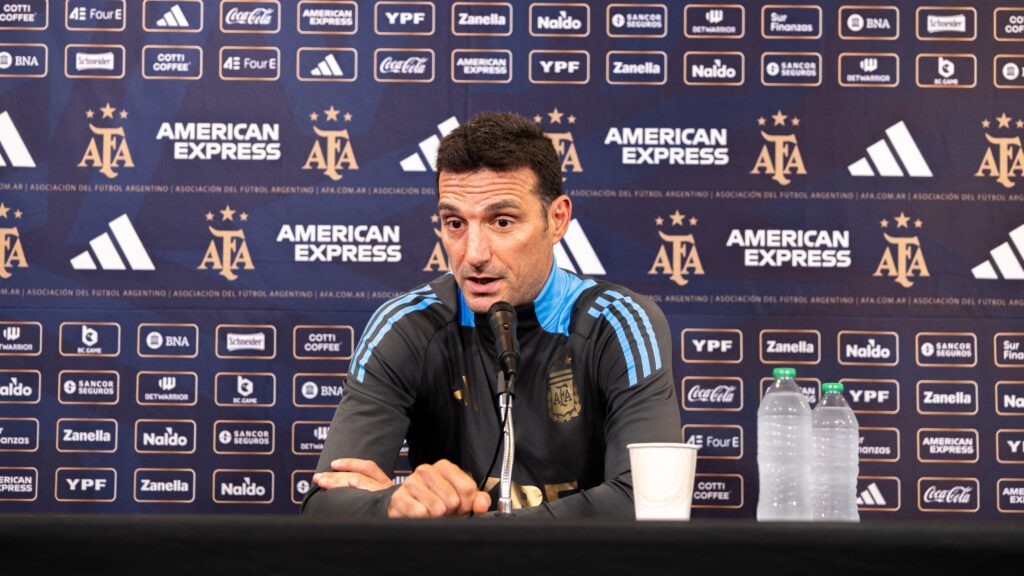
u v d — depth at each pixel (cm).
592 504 338
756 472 579
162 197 585
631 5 591
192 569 235
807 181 588
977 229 585
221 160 588
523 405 411
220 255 584
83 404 577
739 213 588
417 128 591
